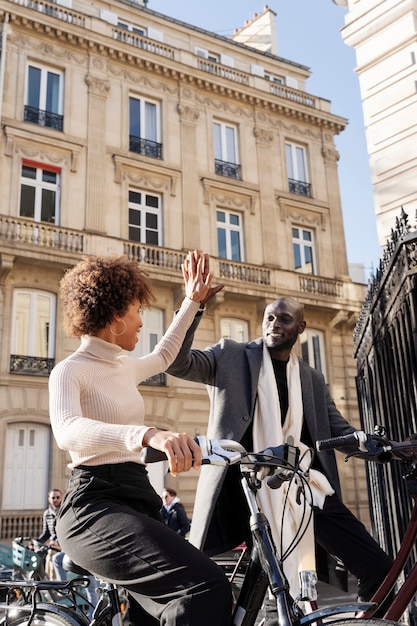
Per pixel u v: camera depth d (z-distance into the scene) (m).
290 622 1.56
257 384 2.92
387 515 4.50
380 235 6.28
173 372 2.78
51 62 18.22
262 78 22.58
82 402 1.90
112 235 17.95
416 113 6.12
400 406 3.74
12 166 16.81
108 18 21.08
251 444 2.89
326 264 21.77
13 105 17.23
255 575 1.74
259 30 27.66
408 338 3.37
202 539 2.59
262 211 20.80
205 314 18.70
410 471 2.39
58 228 16.70
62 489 15.25
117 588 2.01
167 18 22.42
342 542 2.77
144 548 1.65
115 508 1.75
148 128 19.88
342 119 23.38
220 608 1.58
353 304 20.88
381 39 6.55
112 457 1.86
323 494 2.76
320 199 22.38
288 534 2.65
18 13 17.55
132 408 2.00
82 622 2.10
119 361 2.12
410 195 6.04
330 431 3.09
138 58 19.53
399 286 3.48
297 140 22.59
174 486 16.45
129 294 2.07
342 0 7.25
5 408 15.10
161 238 19.00
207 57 23.23
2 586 2.26
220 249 20.05
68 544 1.79
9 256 15.53
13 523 14.62
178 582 1.61
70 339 16.28
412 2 6.23
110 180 18.38
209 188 20.03
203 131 20.62
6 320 15.52
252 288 19.12
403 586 2.16
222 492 2.69
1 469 14.73
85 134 18.19
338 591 8.02
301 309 3.03
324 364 20.58
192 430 17.53
